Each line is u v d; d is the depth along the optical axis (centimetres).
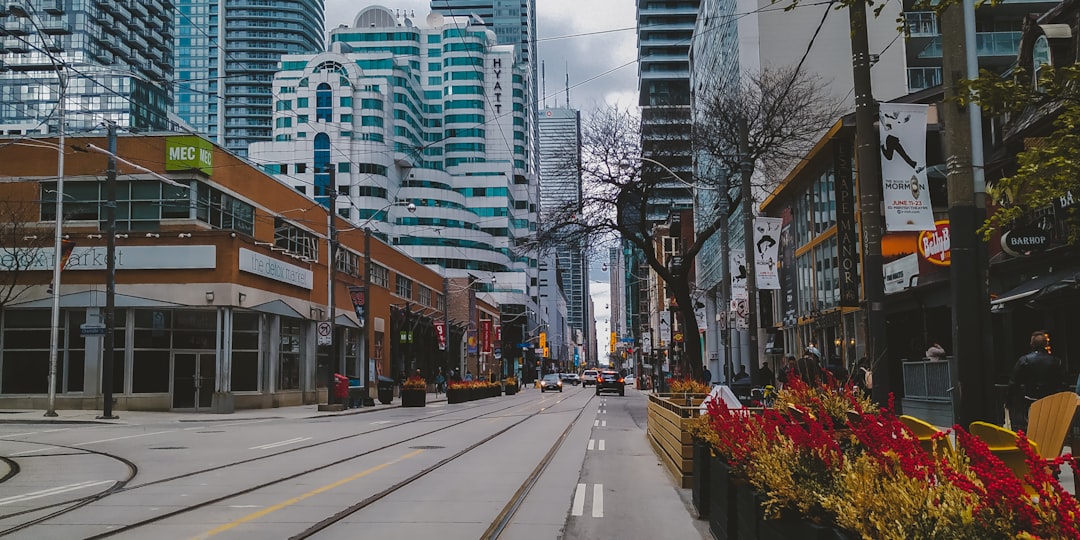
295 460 1547
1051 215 1636
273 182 4062
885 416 490
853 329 2750
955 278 791
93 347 3338
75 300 3322
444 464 1473
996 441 706
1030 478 458
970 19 811
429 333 7425
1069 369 1633
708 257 6141
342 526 880
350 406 3894
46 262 3325
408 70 13462
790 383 984
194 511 976
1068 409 714
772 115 3186
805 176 3450
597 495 1102
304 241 4394
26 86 14550
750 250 2228
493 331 10356
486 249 13288
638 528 875
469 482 1229
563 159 3222
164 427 2516
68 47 14650
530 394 6688
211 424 2683
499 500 1052
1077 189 765
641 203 3256
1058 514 314
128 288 3356
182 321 3431
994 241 1897
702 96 4012
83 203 3406
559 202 3266
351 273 5150
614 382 5791
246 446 1852
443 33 14738
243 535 829
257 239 3856
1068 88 789
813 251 3341
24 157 3422
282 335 3991
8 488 1191
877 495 390
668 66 14850
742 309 2356
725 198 2497
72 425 2595
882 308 1011
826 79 4750
